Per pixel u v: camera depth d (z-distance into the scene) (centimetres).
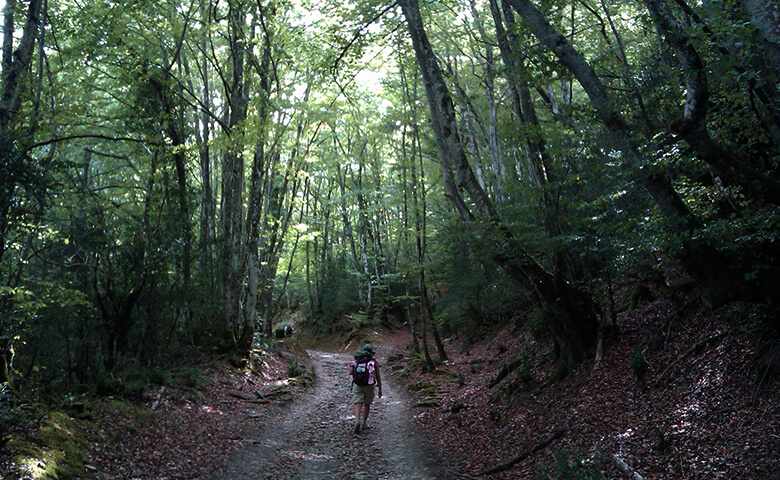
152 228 1290
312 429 1007
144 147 1259
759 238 539
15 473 505
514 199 1300
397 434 967
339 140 2869
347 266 3522
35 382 926
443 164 995
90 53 1333
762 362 596
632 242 724
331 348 2911
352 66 1250
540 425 809
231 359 1433
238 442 848
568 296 957
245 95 1555
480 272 1861
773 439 496
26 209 940
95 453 653
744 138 759
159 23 1405
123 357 1115
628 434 642
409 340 2748
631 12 1526
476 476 696
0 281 957
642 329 900
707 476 499
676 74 600
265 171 1878
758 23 499
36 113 1021
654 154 644
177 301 1302
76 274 1239
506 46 1056
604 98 680
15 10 1104
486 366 1418
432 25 1822
